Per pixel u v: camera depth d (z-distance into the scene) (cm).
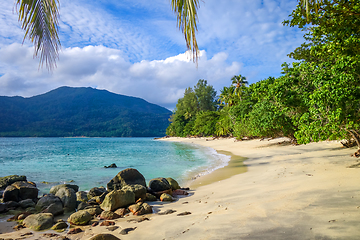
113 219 516
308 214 378
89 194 803
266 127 2017
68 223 503
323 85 848
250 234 317
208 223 393
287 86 1349
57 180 1226
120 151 3622
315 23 755
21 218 557
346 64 811
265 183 768
